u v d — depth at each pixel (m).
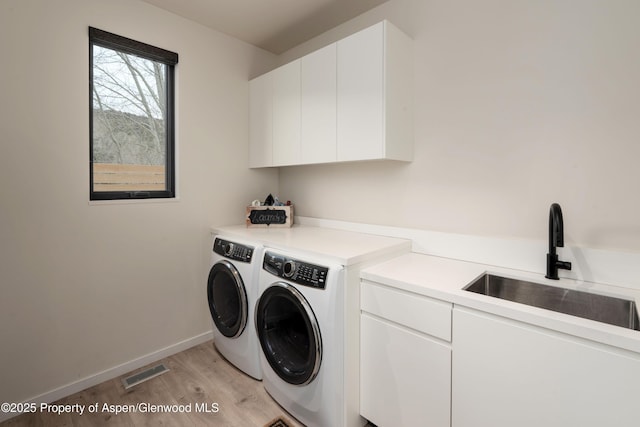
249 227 2.50
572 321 0.99
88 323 1.93
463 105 1.76
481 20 1.68
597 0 1.35
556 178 1.48
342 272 1.45
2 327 1.65
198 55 2.36
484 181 1.70
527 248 1.54
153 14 2.12
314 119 2.11
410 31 1.96
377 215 2.18
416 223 1.98
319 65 2.06
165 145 2.30
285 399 1.70
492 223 1.68
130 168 2.12
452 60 1.79
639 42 1.26
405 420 1.40
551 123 1.48
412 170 1.99
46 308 1.78
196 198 2.40
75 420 1.65
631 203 1.30
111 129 2.04
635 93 1.28
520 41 1.56
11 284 1.67
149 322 2.19
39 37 1.70
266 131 2.52
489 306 1.14
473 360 1.19
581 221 1.42
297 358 1.67
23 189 1.68
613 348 0.92
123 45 1.99
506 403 1.12
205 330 2.50
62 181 1.80
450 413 1.27
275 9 2.17
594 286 1.34
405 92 1.89
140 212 2.12
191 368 2.13
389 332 1.43
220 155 2.53
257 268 1.91
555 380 1.02
